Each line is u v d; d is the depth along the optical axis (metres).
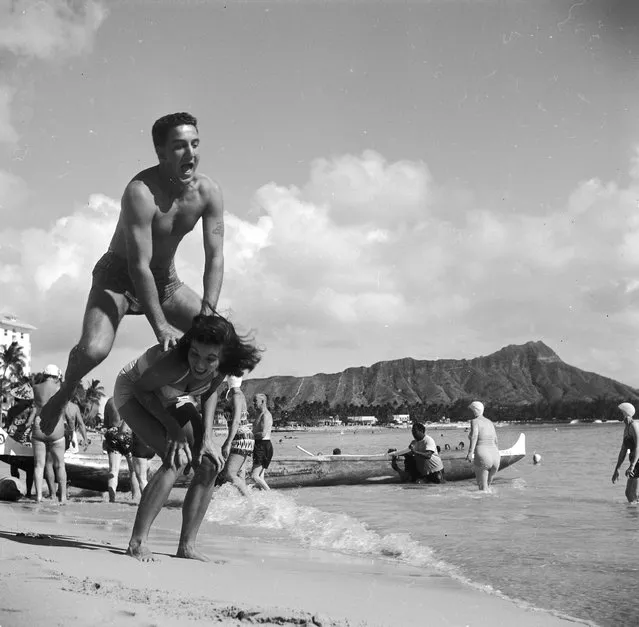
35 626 2.52
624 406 9.80
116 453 11.30
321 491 11.93
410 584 4.41
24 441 11.24
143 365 4.57
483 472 11.62
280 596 3.54
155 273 5.07
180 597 3.17
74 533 6.11
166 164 4.79
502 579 4.68
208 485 4.76
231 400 9.19
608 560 5.32
